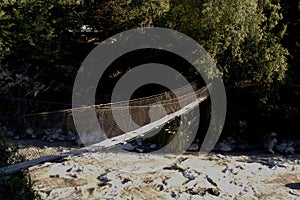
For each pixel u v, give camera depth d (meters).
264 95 15.32
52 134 14.37
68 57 17.16
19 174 7.17
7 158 7.09
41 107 16.41
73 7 16.77
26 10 16.75
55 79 16.88
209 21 14.22
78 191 10.48
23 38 16.25
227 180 11.51
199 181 11.37
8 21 16.55
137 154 13.96
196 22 14.66
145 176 11.74
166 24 15.73
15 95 16.66
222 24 14.21
